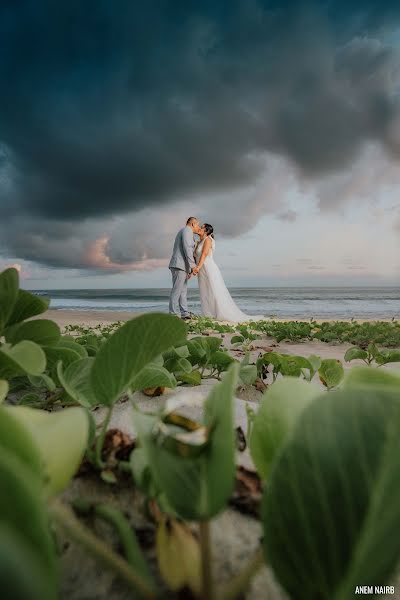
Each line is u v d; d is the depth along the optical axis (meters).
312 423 0.45
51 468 0.52
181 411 1.40
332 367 1.91
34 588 0.27
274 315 13.92
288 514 0.43
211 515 0.46
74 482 0.89
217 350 2.57
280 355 2.06
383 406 0.43
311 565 0.41
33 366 0.99
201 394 0.61
